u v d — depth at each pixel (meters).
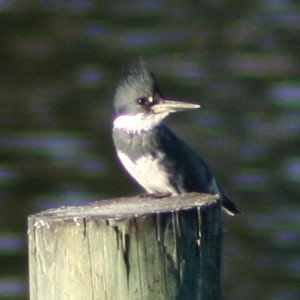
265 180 14.40
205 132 15.41
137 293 5.45
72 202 14.24
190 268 5.56
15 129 15.82
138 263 5.46
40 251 5.57
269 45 18.02
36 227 5.58
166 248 5.51
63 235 5.50
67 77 17.28
